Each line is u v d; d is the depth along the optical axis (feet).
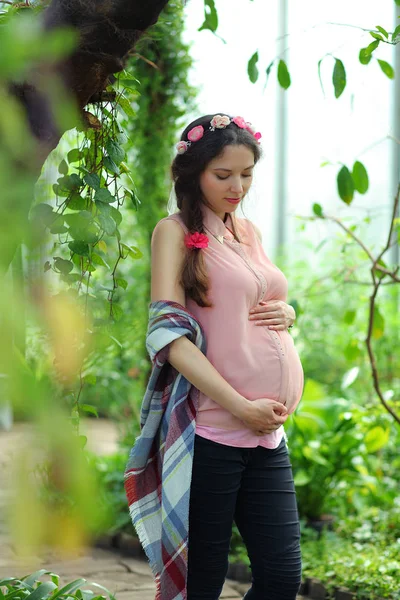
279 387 6.11
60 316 1.15
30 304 1.13
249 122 6.30
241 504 6.22
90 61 4.12
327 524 12.18
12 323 1.10
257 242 6.69
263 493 6.11
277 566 6.03
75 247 5.58
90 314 5.91
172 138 12.53
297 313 10.07
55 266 5.76
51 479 1.35
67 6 4.05
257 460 6.11
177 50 12.14
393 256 19.66
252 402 5.89
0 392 1.08
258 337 6.16
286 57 22.00
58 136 3.67
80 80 4.17
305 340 19.33
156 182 12.59
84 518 1.17
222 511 5.97
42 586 6.43
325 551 10.85
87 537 1.19
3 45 1.16
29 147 1.34
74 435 1.16
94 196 5.77
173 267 6.10
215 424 5.97
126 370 15.94
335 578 9.93
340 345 19.21
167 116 12.38
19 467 1.11
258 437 6.04
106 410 19.15
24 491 1.12
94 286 6.54
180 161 6.30
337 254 17.20
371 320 10.18
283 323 6.29
